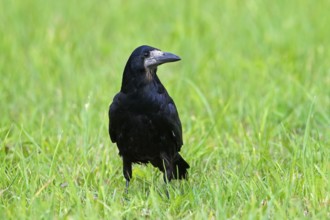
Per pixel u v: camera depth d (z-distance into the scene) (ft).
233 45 61.16
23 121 42.73
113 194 31.53
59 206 29.96
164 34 65.77
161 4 74.08
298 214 28.45
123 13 72.23
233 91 49.24
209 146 38.63
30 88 50.60
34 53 58.29
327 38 61.57
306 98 46.65
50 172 32.96
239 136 40.75
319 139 37.14
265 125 41.11
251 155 36.70
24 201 29.53
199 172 35.73
